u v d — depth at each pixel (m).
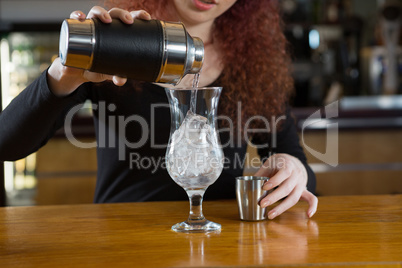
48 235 1.03
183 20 1.57
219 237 0.99
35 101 1.12
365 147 3.67
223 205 1.30
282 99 1.65
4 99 3.94
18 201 3.69
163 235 1.01
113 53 0.90
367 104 4.33
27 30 3.92
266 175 1.27
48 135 1.33
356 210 1.22
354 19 4.30
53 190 3.49
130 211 1.24
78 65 0.91
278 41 1.67
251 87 1.59
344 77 4.34
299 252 0.89
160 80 0.97
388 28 4.40
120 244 0.95
